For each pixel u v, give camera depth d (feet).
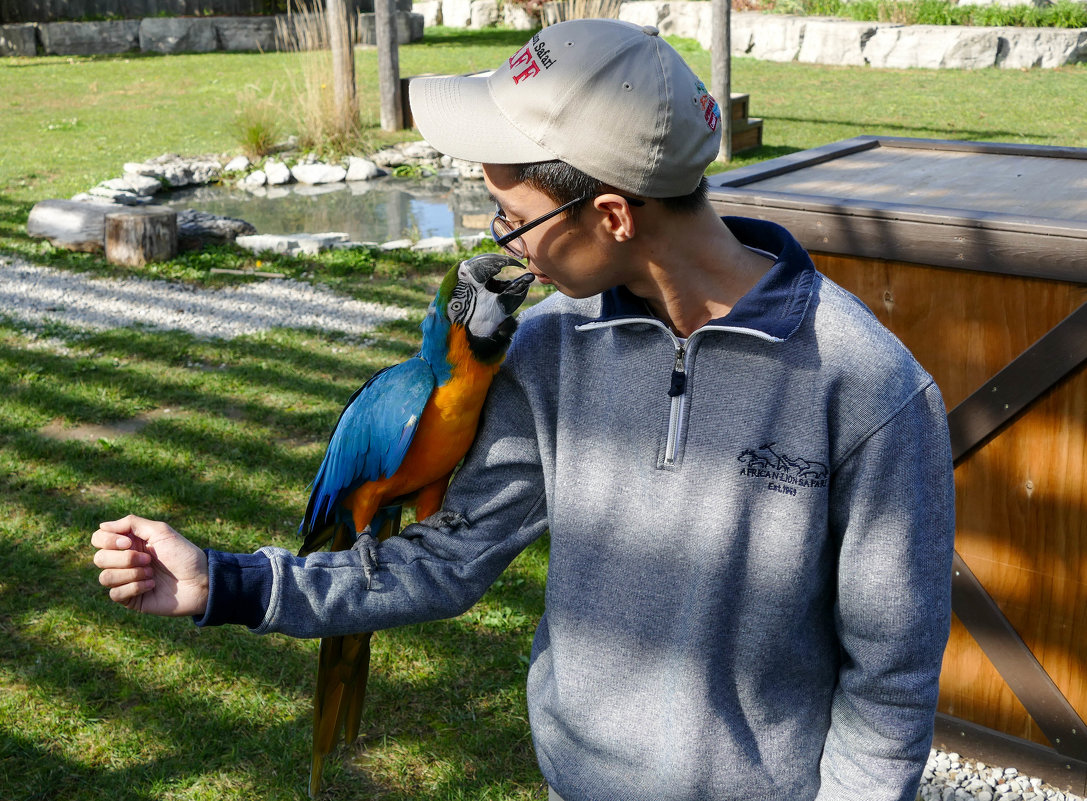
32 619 11.24
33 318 20.74
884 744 3.86
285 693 10.21
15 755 9.32
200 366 18.48
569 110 3.50
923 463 3.69
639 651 4.08
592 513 4.11
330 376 17.99
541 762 4.62
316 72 36.09
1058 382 7.79
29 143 37.52
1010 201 8.62
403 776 9.20
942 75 52.54
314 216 29.40
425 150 36.42
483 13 75.31
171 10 66.90
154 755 9.37
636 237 3.73
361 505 5.24
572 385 4.24
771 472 3.75
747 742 3.96
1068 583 8.19
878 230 8.12
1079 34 54.44
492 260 4.52
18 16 63.93
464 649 10.93
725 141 33.58
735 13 64.49
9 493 13.94
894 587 3.68
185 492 13.88
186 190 33.04
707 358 3.84
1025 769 8.78
